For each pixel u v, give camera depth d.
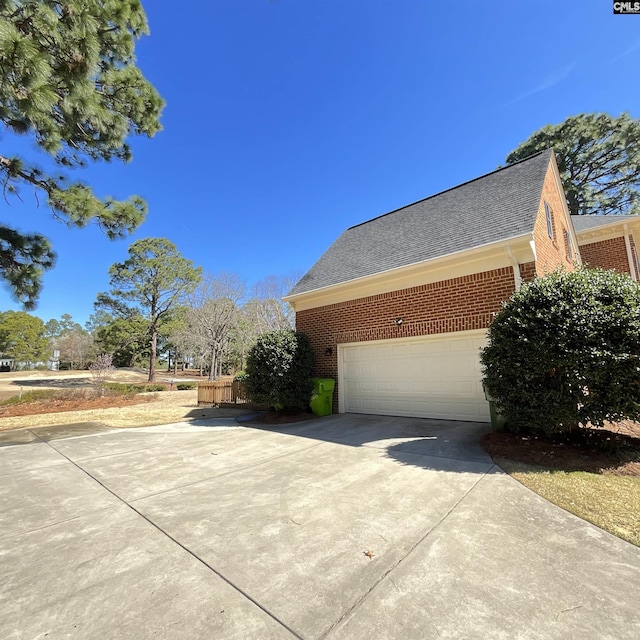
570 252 11.12
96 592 2.21
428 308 8.05
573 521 3.03
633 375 4.39
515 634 1.76
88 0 5.91
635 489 3.65
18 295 9.45
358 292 9.50
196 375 42.94
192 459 5.56
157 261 26.98
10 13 5.04
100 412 11.89
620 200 21.69
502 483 3.97
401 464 4.80
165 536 2.97
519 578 2.24
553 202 9.46
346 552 2.62
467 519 3.11
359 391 9.45
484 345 7.36
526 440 5.36
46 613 2.02
